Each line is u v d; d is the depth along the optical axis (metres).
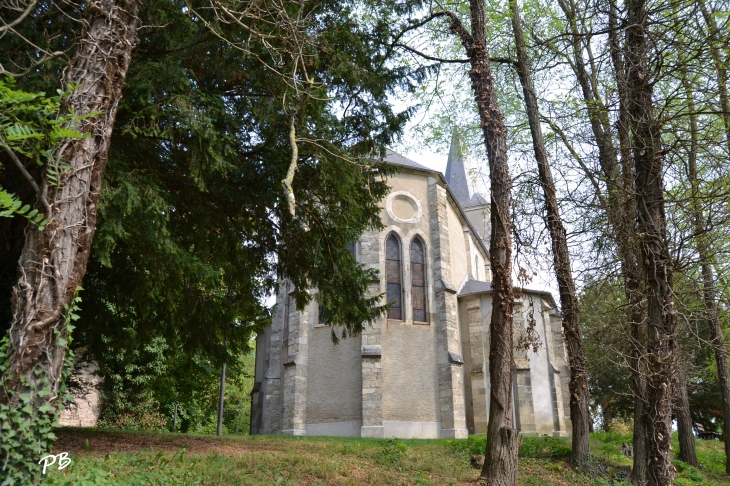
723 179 8.94
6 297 10.02
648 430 7.76
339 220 11.45
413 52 11.89
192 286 12.56
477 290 24.75
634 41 8.48
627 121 8.43
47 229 5.41
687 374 14.88
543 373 23.58
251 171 10.34
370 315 12.27
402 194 23.31
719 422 32.16
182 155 9.91
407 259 22.50
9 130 4.72
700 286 9.80
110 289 12.34
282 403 21.59
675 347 7.88
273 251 12.34
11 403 5.00
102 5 6.30
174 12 9.38
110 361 15.21
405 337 21.55
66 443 9.89
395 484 8.89
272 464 9.02
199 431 34.97
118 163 8.59
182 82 9.05
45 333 5.24
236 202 10.97
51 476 5.51
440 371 21.48
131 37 6.46
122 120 9.25
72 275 5.50
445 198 24.23
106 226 7.93
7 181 9.35
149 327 13.08
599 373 28.59
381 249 22.27
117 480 6.64
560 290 12.57
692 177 9.09
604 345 10.62
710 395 29.86
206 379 25.38
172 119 9.05
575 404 12.30
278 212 11.49
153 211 8.59
